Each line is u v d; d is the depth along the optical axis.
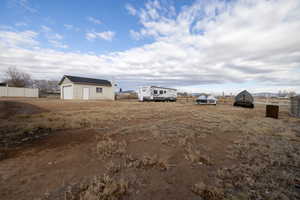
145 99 21.62
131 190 1.97
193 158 2.96
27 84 34.84
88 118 6.79
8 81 31.25
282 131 5.44
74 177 2.23
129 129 5.16
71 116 7.13
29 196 1.81
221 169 2.60
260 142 4.12
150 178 2.27
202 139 4.32
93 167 2.55
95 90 21.86
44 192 1.88
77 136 4.30
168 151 3.36
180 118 7.83
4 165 2.54
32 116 6.83
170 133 4.79
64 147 3.44
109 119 6.88
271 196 1.91
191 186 2.10
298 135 4.96
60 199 1.76
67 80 20.48
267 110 9.17
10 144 3.56
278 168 2.66
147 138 4.24
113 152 3.18
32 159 2.80
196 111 11.09
